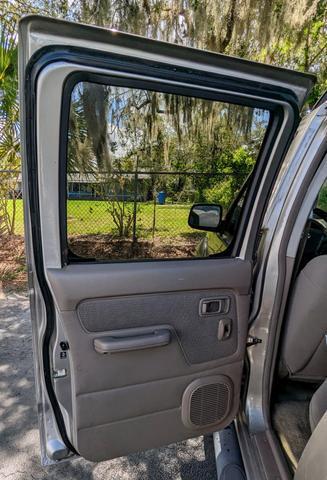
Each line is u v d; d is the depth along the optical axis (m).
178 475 1.74
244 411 1.40
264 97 1.03
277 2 4.16
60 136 0.93
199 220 1.37
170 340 1.20
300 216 1.31
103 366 1.14
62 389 1.23
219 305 1.27
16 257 4.87
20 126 0.92
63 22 0.83
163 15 4.35
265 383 1.38
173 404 1.26
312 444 0.96
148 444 1.26
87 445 1.18
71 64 0.86
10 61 3.88
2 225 5.06
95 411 1.16
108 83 0.93
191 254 1.34
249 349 1.38
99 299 1.11
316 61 5.49
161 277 1.17
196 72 0.96
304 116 1.62
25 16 0.81
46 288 1.07
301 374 1.48
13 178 4.73
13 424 2.06
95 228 1.13
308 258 1.59
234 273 1.26
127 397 1.19
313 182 1.29
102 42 0.87
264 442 1.28
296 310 1.38
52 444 1.21
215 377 1.31
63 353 1.20
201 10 4.25
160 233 1.30
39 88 0.87
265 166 1.16
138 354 1.17
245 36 4.39
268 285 1.34
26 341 3.01
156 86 0.96
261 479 1.14
